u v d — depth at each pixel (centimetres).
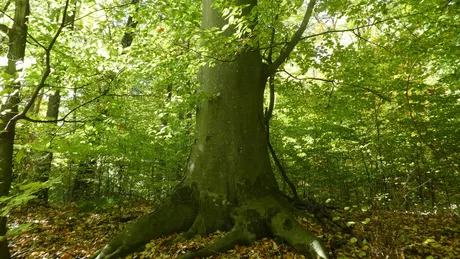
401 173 852
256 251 416
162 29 526
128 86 804
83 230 596
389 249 303
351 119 909
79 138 647
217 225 482
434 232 489
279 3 468
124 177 877
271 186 524
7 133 311
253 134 535
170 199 514
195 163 530
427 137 676
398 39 641
